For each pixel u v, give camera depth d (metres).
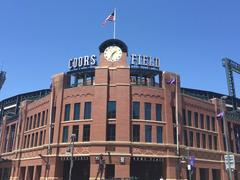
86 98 55.00
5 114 90.62
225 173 63.72
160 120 54.78
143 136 52.50
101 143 51.09
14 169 69.25
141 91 54.59
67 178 57.22
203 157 60.12
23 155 67.38
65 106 56.81
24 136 69.25
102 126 52.06
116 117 52.50
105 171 50.19
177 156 53.59
